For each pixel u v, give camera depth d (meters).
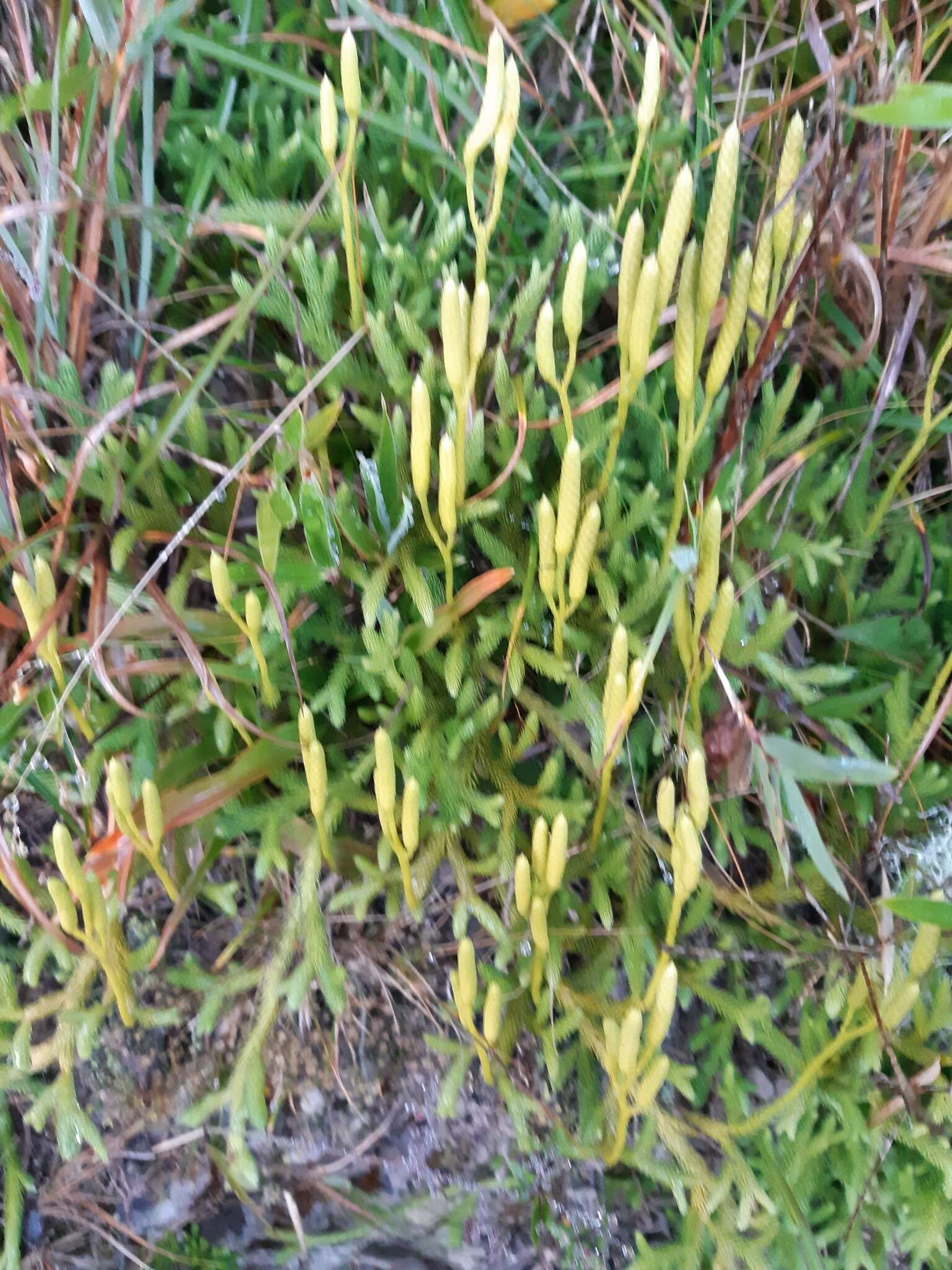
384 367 0.37
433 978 0.42
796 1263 0.42
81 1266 0.43
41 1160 0.43
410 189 0.44
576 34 0.44
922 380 0.45
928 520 0.46
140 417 0.38
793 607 0.44
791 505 0.41
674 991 0.28
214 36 0.40
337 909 0.41
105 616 0.37
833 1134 0.41
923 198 0.44
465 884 0.38
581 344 0.43
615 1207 0.44
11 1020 0.39
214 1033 0.41
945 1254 0.42
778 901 0.42
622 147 0.43
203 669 0.34
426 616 0.36
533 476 0.41
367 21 0.39
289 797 0.38
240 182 0.39
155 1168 0.43
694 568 0.32
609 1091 0.39
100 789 0.41
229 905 0.39
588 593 0.42
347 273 0.40
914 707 0.42
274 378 0.41
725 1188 0.39
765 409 0.40
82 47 0.36
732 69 0.45
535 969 0.36
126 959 0.36
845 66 0.37
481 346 0.28
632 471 0.41
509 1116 0.42
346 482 0.40
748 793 0.42
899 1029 0.42
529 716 0.39
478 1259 0.44
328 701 0.37
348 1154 0.42
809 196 0.41
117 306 0.36
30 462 0.37
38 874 0.41
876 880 0.43
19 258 0.35
